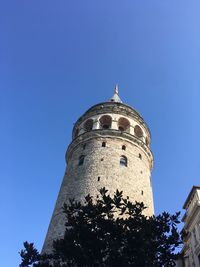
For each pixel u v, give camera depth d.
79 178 45.34
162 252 25.09
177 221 26.88
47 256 25.80
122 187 43.56
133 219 26.42
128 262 23.56
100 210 26.48
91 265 23.75
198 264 40.31
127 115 56.91
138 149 52.03
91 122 56.38
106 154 48.25
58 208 42.94
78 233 25.14
